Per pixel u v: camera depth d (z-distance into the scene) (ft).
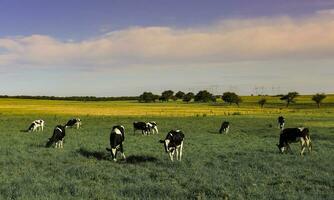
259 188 54.70
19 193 51.13
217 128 180.65
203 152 94.58
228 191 52.29
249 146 109.09
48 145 104.37
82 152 93.50
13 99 633.20
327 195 50.47
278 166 73.41
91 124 206.08
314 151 97.66
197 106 506.07
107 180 61.62
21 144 112.27
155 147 105.81
